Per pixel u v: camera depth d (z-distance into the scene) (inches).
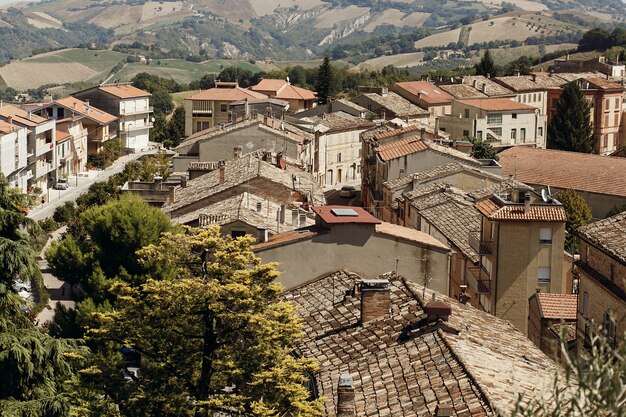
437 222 3385.8
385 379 1525.6
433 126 7500.0
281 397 1553.9
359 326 1766.7
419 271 2235.5
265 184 3627.0
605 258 2244.1
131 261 2989.7
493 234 2901.1
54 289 3789.4
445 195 3676.2
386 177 4505.4
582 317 2365.9
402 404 1423.5
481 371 1464.1
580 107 7160.4
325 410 1508.4
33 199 1800.0
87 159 7790.4
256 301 1631.4
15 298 1688.0
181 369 1622.8
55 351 1647.4
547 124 7559.1
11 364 1603.1
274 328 1601.9
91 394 1625.2
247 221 3043.8
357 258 2186.3
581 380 844.6
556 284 2876.5
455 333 1632.6
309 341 1788.9
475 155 5851.4
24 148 6097.4
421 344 1603.1
